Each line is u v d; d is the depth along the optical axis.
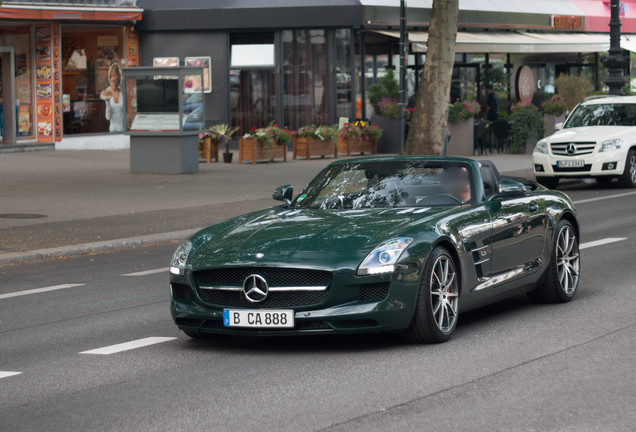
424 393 7.15
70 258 15.64
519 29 43.69
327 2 36.97
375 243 8.45
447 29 26.38
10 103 34.59
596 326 9.42
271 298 8.40
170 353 8.84
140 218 19.52
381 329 8.38
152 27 37.41
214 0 37.22
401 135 25.20
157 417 6.72
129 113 28.44
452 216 9.17
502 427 6.30
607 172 24.48
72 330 10.10
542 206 10.48
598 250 14.56
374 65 38.44
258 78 37.91
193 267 8.63
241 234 8.98
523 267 10.10
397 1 38.09
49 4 33.88
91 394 7.43
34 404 7.20
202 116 28.61
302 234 8.74
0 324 10.59
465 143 35.75
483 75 41.44
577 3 47.91
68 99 35.91
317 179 10.42
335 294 8.25
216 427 6.44
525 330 9.32
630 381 7.37
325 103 37.91
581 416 6.51
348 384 7.48
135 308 11.24
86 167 29.98
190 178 27.14
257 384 7.55
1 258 15.05
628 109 25.52
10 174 27.62
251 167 30.62
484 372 7.73
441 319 8.80
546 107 38.00
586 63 48.09
